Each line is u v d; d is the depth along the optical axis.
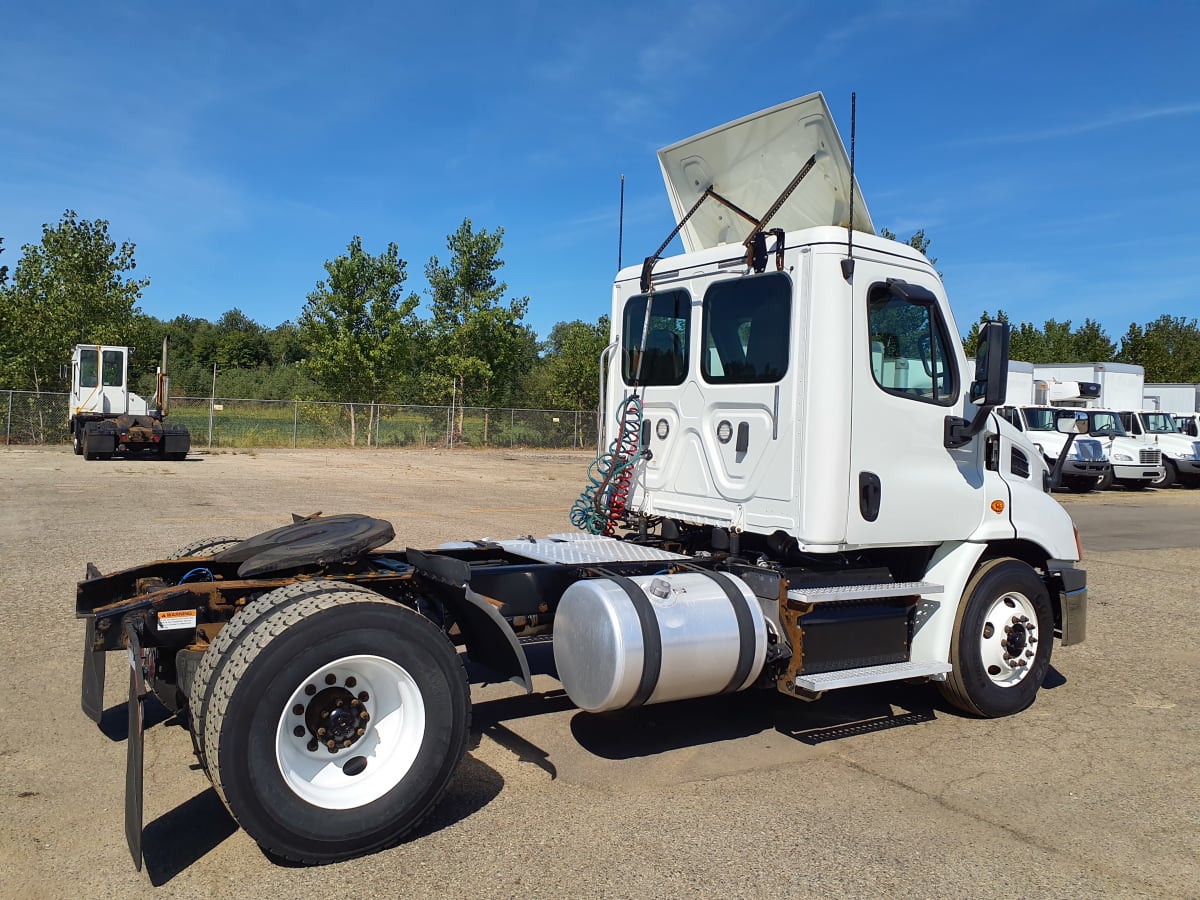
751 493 5.16
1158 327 50.75
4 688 5.50
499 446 38.94
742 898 3.33
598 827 3.91
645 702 4.29
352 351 36.38
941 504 5.28
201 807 4.01
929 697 6.04
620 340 6.32
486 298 38.91
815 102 5.14
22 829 3.75
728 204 5.66
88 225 36.47
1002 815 4.15
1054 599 6.06
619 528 6.41
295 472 23.11
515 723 5.30
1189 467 27.38
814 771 4.65
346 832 3.48
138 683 3.54
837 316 4.82
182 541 10.73
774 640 4.83
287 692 3.39
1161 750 5.09
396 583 4.71
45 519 12.66
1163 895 3.45
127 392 28.08
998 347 5.03
